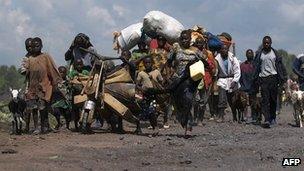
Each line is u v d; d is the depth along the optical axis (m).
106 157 8.62
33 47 11.94
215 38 16.41
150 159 8.51
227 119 18.31
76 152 9.01
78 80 12.17
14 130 12.12
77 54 12.64
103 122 13.77
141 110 12.38
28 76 11.95
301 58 15.58
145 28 15.71
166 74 12.67
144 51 15.04
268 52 14.85
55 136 11.34
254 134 12.16
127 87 12.02
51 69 11.99
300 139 10.97
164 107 13.62
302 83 15.49
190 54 11.34
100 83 11.90
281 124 15.98
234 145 9.98
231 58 16.42
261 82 14.80
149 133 12.27
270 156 8.73
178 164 8.14
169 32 15.45
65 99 13.07
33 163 7.88
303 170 7.64
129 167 7.84
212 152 9.18
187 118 11.32
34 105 11.89
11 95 12.03
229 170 7.64
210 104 16.83
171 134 12.20
